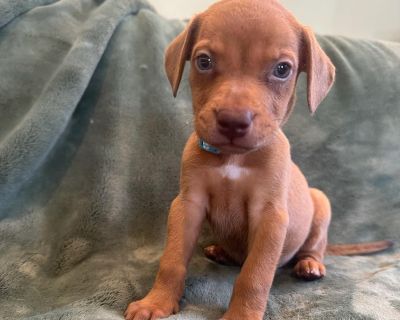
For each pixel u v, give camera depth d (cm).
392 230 30
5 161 25
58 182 28
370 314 19
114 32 31
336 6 43
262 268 20
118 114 29
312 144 31
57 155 28
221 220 22
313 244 26
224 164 21
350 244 29
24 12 30
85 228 26
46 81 28
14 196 26
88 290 22
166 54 22
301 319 20
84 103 29
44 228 26
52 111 26
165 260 20
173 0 40
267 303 21
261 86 19
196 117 19
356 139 31
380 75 32
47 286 23
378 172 31
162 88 30
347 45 33
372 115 32
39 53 29
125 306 20
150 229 28
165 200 29
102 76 30
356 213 31
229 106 17
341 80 32
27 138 25
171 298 20
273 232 21
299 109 31
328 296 22
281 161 21
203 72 19
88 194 27
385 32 43
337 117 31
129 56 30
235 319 19
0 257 24
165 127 29
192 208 22
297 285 24
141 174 29
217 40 19
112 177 28
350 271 26
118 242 27
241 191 22
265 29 19
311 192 28
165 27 32
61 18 30
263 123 18
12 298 22
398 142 31
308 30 21
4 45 29
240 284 20
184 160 22
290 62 19
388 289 23
